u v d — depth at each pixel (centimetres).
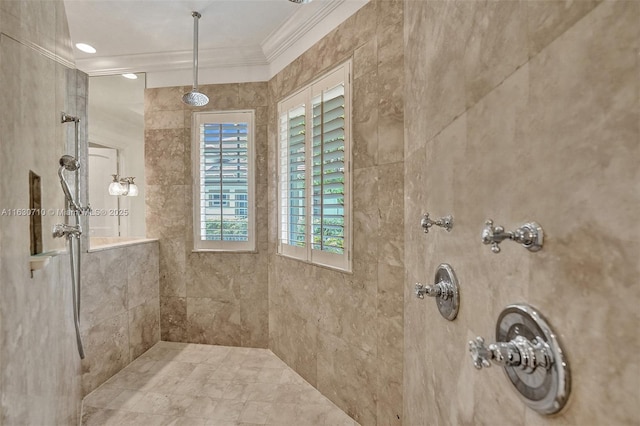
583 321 33
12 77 95
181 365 217
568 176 35
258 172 241
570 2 35
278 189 226
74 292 142
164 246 252
